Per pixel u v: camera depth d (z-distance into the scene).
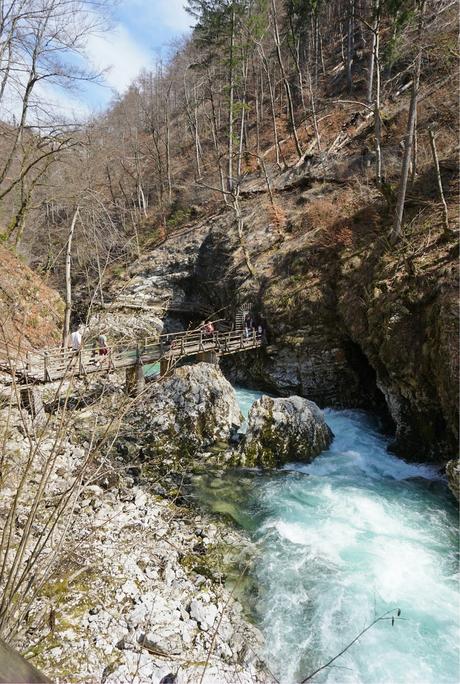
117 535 6.47
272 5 26.48
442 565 6.56
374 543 7.10
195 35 28.19
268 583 6.17
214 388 11.54
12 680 0.85
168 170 33.84
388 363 11.07
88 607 5.05
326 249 16.19
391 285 11.95
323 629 5.43
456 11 12.89
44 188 14.56
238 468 9.74
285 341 15.59
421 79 17.30
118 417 2.78
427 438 10.30
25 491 5.95
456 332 9.07
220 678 4.54
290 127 28.75
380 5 15.09
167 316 23.61
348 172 20.25
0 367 2.78
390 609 5.71
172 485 8.77
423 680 4.77
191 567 6.32
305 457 10.28
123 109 38.06
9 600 1.94
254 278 18.47
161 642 4.79
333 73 32.03
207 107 38.16
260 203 22.86
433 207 13.70
